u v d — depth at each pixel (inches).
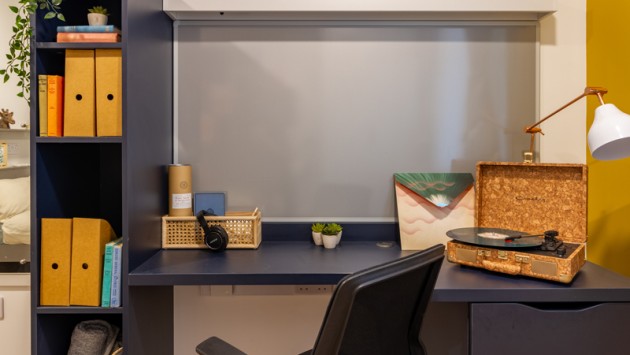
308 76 68.6
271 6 64.4
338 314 30.6
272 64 68.4
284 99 68.7
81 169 60.6
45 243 50.3
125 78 49.6
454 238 54.4
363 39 68.4
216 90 68.6
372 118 69.0
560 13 68.5
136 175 52.6
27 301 60.9
